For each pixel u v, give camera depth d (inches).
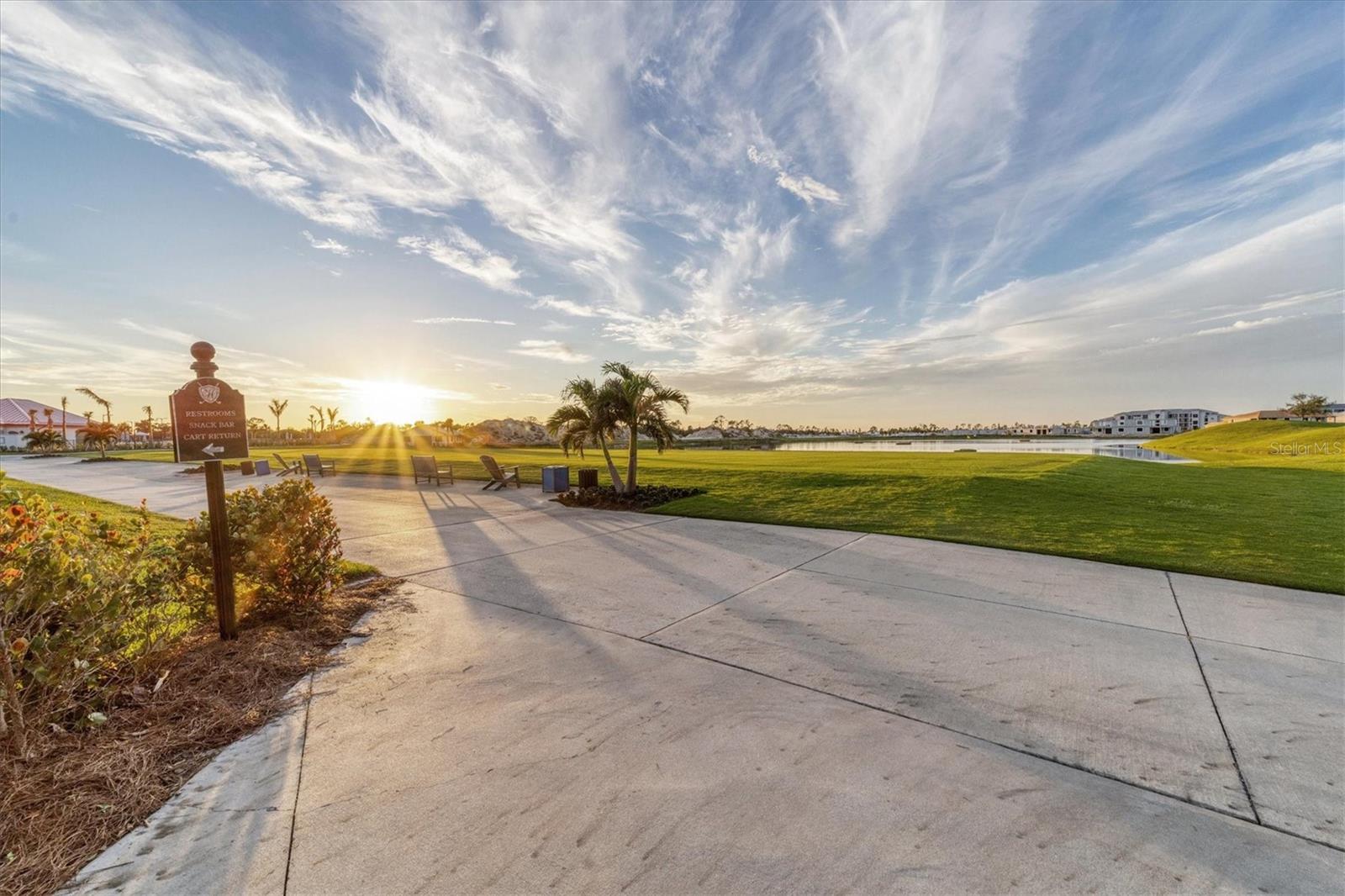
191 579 174.1
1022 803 95.2
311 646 165.8
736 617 189.5
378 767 107.6
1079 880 78.9
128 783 101.8
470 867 82.4
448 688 140.6
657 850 85.2
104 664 126.3
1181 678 140.6
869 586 221.9
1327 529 310.8
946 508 391.9
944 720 122.5
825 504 424.5
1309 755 108.3
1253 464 906.7
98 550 137.9
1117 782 101.0
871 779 101.9
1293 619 179.9
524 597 214.4
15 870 81.4
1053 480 529.7
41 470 1069.8
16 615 117.8
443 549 300.8
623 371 488.7
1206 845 85.5
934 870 80.8
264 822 92.4
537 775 104.3
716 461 999.6
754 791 98.9
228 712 127.5
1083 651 157.5
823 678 143.2
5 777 100.0
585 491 502.0
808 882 79.0
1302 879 78.7
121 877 81.0
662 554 282.8
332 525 204.2
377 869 82.3
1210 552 262.5
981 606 196.5
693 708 129.0
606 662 154.5
